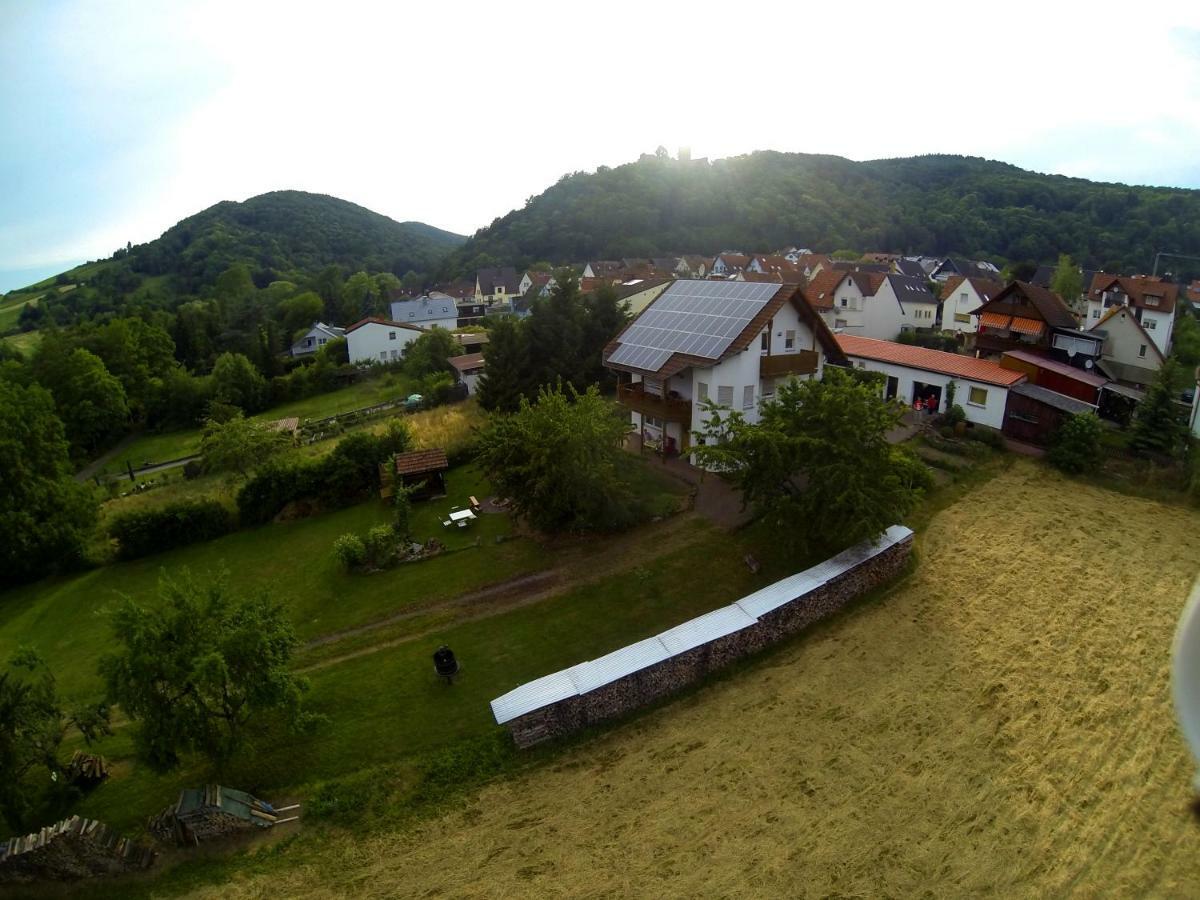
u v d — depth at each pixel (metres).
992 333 49.94
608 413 30.12
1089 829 15.74
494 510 33.66
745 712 20.12
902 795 16.94
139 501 42.84
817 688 20.81
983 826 15.98
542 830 16.92
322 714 20.09
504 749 19.39
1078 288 81.56
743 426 26.30
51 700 17.78
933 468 35.03
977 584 25.72
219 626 18.22
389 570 28.97
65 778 19.23
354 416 58.97
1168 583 25.34
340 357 83.81
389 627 25.22
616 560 27.78
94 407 63.75
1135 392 41.59
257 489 36.25
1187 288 95.62
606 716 20.22
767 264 111.31
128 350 75.44
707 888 15.04
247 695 17.61
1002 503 31.84
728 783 17.72
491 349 47.16
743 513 30.03
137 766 19.58
